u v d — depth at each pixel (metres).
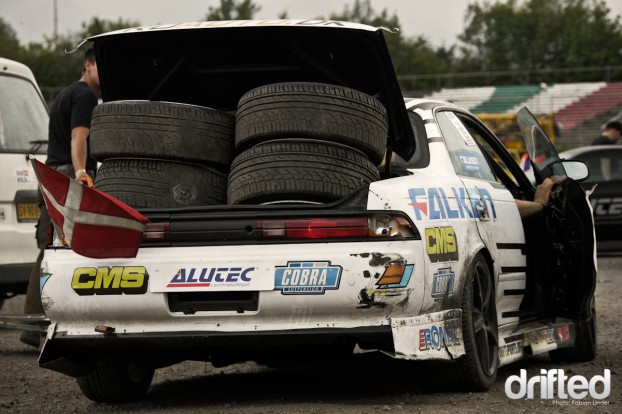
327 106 6.52
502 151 8.89
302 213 6.28
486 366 7.21
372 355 9.11
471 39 117.12
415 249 6.31
